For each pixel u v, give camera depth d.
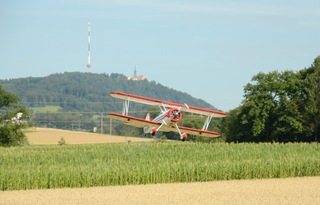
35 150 104.06
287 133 150.12
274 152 89.88
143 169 67.50
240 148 96.44
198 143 107.00
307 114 147.75
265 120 150.38
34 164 77.50
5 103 169.75
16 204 51.00
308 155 84.25
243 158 82.69
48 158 86.44
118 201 52.00
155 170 67.62
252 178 71.00
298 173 72.94
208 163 70.94
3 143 164.75
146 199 52.94
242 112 152.62
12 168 71.31
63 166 71.31
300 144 103.94
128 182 66.69
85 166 68.88
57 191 60.50
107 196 55.34
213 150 92.75
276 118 150.75
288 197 53.22
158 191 58.69
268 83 152.88
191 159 81.38
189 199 52.56
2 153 95.62
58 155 89.62
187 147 98.50
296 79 153.88
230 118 160.50
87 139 195.25
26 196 56.25
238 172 70.50
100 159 81.50
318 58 163.88
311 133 147.50
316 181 67.06
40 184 64.19
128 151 93.69
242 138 154.25
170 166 68.81
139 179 66.88
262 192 56.94
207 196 54.34
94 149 100.12
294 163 72.81
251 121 152.25
